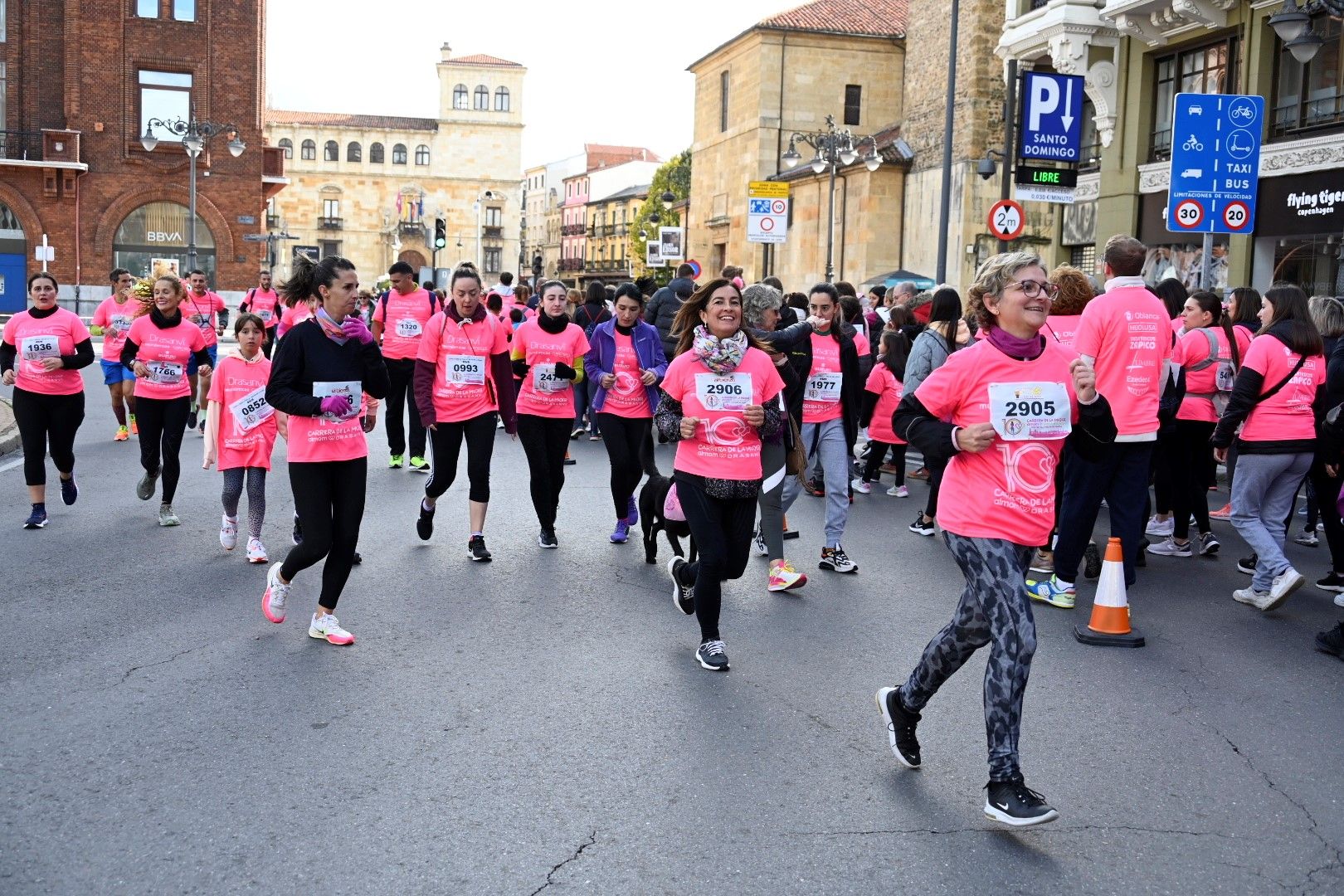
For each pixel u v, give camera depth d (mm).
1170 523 10117
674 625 7254
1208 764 5102
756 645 6828
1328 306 9586
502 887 3879
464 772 4836
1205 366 9391
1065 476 8031
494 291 18312
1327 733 5523
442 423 8992
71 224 44562
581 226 133250
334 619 6738
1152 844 4309
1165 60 22719
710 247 51281
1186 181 12555
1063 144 18938
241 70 45844
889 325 13539
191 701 5648
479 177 99875
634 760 5012
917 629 7219
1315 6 18734
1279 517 8172
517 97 99875
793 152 29141
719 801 4598
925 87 37000
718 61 49625
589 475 13562
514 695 5836
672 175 95062
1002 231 18219
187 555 8914
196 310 16375
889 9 47969
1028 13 24719
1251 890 3967
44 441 9844
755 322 8188
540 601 7730
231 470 8750
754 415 6156
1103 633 7000
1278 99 19953
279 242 97938
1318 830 4449
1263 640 7145
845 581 8539
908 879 3992
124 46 44688
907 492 12805
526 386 9320
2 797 4508
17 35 44625
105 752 4980
